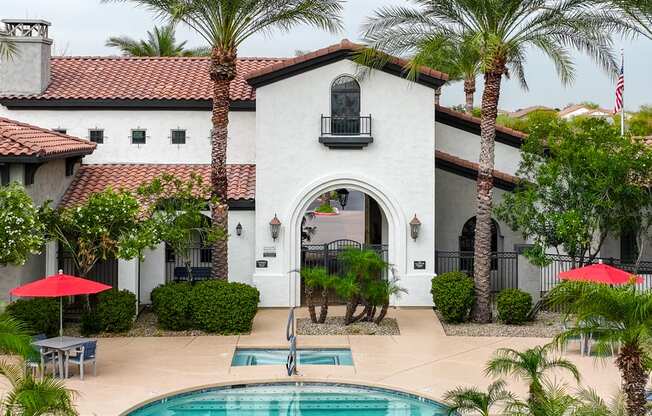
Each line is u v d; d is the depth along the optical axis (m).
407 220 26.80
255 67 32.16
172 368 19.78
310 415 16.98
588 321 12.85
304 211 26.84
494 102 24.48
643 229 25.81
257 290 24.23
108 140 29.75
